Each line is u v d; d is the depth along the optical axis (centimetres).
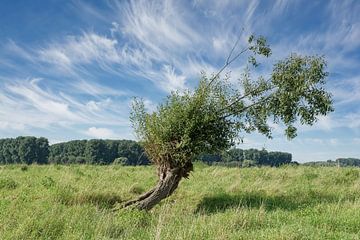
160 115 1416
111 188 1634
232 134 1465
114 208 1293
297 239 870
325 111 1441
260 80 1488
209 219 1100
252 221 1065
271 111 1468
